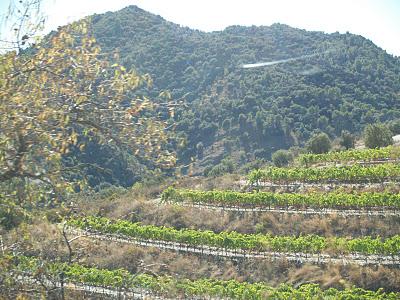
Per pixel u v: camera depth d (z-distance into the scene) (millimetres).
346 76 100125
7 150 6699
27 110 6699
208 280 26641
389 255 26375
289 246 28328
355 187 36156
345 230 30500
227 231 33688
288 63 101938
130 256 30125
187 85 88562
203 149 72688
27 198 7051
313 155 44344
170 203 38562
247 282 27672
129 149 7242
